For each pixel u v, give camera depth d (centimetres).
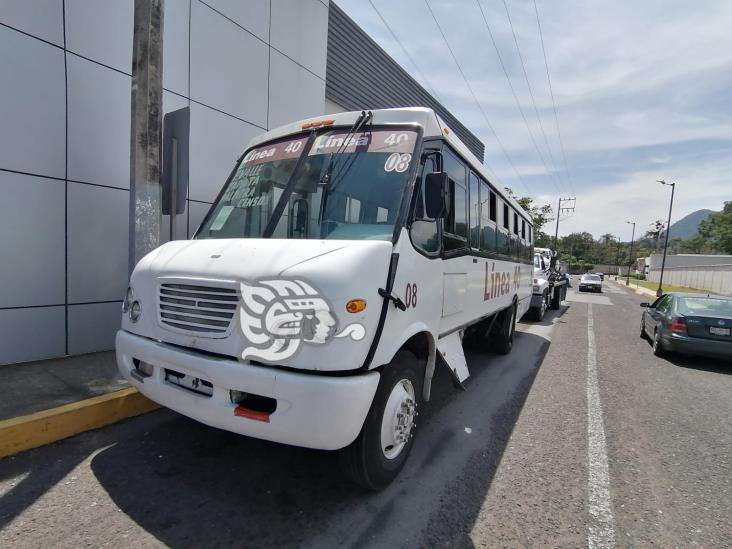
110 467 341
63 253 554
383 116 385
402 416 335
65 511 286
